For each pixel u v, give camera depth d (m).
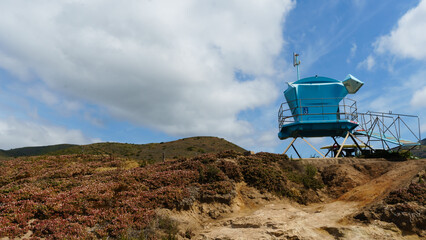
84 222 12.97
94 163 31.19
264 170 20.47
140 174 20.11
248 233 13.11
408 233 12.46
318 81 26.52
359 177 19.84
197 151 58.56
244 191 18.61
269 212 15.68
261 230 13.23
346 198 17.62
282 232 12.79
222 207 16.58
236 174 19.73
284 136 26.55
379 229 12.69
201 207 16.30
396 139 25.64
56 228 12.17
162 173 19.81
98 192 16.33
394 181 16.75
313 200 18.86
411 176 16.19
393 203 13.90
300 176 20.98
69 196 15.63
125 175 19.91
